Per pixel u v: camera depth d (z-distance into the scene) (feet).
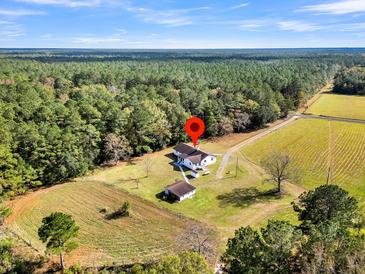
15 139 193.36
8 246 131.03
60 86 384.47
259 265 82.74
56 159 202.18
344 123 350.84
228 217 165.68
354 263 75.97
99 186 201.16
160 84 414.41
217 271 121.49
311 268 76.69
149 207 175.73
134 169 229.86
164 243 142.51
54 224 116.88
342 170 227.20
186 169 230.48
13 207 172.86
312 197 114.32
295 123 356.79
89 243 142.41
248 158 253.85
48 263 128.67
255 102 343.05
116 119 245.45
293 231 88.74
